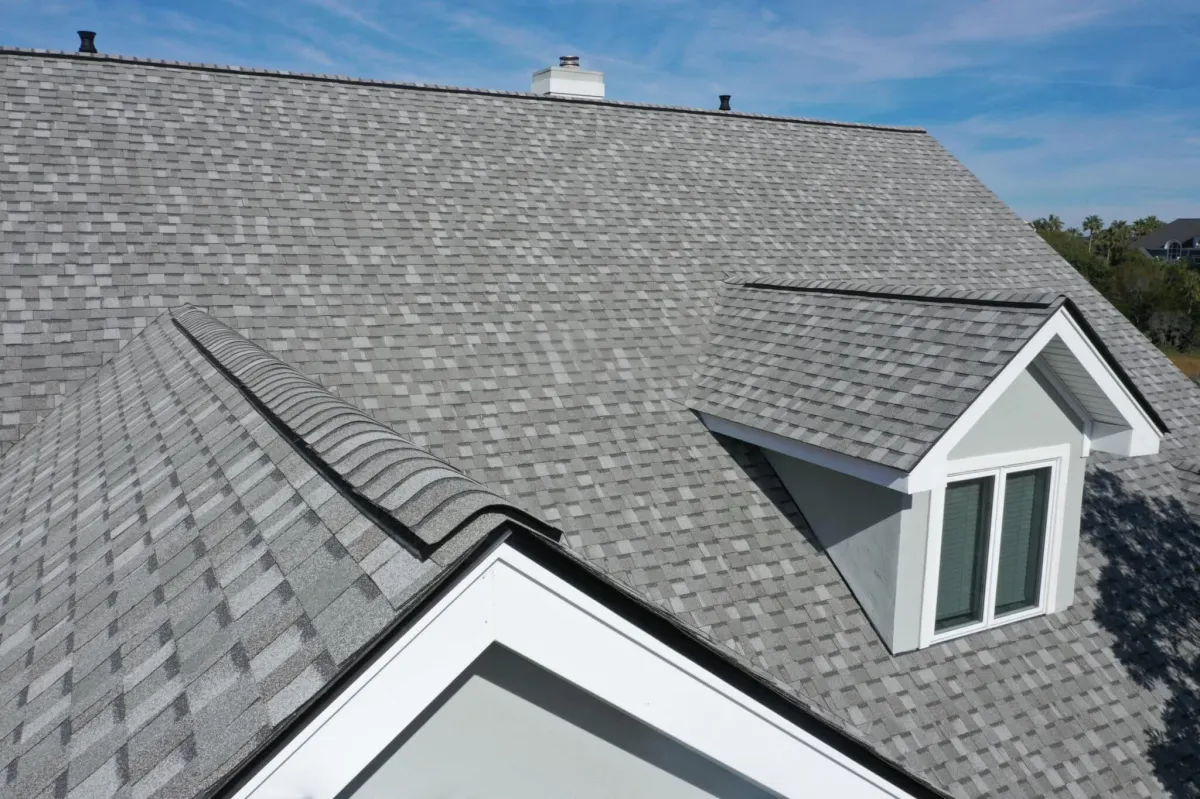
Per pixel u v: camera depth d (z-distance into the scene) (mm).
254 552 4188
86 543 5656
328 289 11211
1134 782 8094
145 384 8695
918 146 20516
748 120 18969
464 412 9617
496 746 4375
